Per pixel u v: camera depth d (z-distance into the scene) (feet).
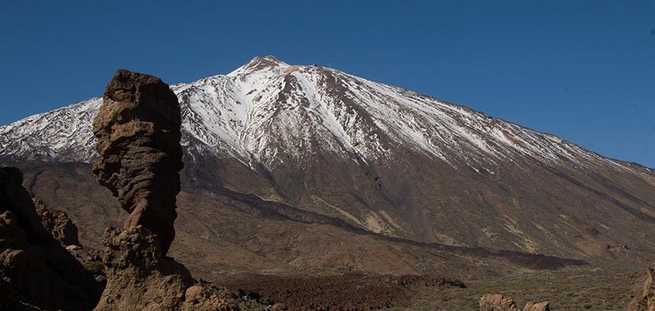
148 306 79.41
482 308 124.67
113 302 81.41
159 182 92.48
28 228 106.22
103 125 93.56
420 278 262.88
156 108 94.99
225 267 339.36
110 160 93.30
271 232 439.22
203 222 444.96
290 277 294.05
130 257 82.17
